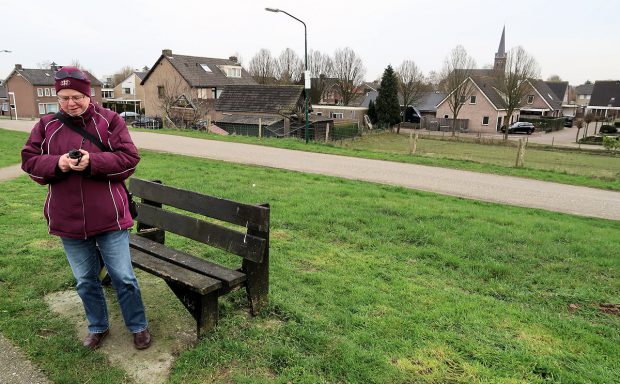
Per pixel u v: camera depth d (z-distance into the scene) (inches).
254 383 110.8
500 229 255.4
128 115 2006.6
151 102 1808.6
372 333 133.8
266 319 141.5
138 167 426.0
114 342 129.6
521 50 1740.9
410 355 123.6
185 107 1310.3
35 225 232.4
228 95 1448.1
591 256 218.1
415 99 2480.3
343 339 129.6
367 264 193.6
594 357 127.0
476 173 536.7
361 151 707.4
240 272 137.5
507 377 115.5
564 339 135.9
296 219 256.7
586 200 408.2
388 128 2032.5
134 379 113.3
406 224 253.1
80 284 120.4
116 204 115.6
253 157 568.4
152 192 169.9
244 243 136.0
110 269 120.3
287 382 111.8
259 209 134.1
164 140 736.3
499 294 171.8
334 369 116.2
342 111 2322.8
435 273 188.2
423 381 113.2
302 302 152.7
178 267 138.8
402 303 155.1
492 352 125.6
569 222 303.1
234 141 758.5
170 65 1733.5
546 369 119.1
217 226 144.6
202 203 150.0
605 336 140.9
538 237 244.1
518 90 1733.5
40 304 148.6
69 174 110.0
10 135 773.9
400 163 587.2
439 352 125.2
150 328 137.0
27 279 166.4
